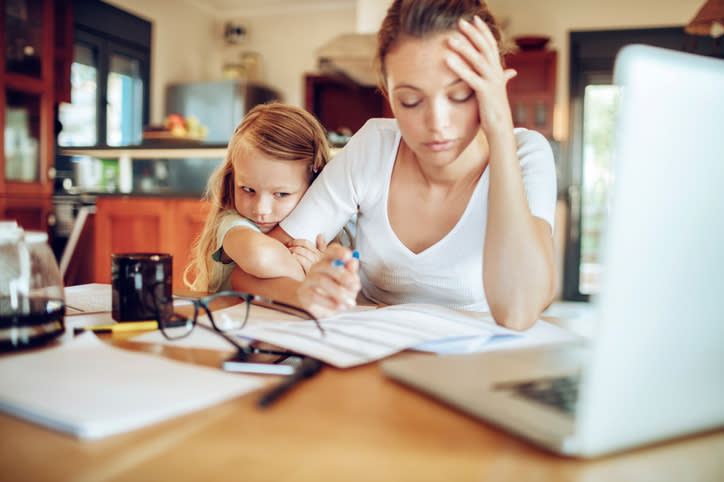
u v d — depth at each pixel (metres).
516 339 0.68
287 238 1.07
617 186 0.31
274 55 6.42
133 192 3.06
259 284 0.93
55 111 4.30
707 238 0.34
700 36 5.04
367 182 1.05
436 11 0.71
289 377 0.51
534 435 0.38
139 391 0.45
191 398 0.44
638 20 5.27
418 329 0.69
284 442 0.38
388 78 0.78
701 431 0.38
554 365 0.52
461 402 0.44
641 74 0.30
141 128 5.57
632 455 0.37
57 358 0.53
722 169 0.34
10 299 0.56
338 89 6.17
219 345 0.62
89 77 5.08
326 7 6.22
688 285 0.34
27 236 0.59
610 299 0.32
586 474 0.34
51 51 3.98
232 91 5.66
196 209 2.95
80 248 3.28
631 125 0.31
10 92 3.72
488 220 0.78
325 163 1.20
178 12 5.98
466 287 1.02
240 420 0.42
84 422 0.38
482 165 0.98
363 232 1.10
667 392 0.36
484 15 0.81
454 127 0.76
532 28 5.49
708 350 0.36
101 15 5.03
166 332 0.68
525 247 0.75
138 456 0.35
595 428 0.35
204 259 1.23
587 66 5.42
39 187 3.91
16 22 3.71
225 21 6.54
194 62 6.28
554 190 0.94
